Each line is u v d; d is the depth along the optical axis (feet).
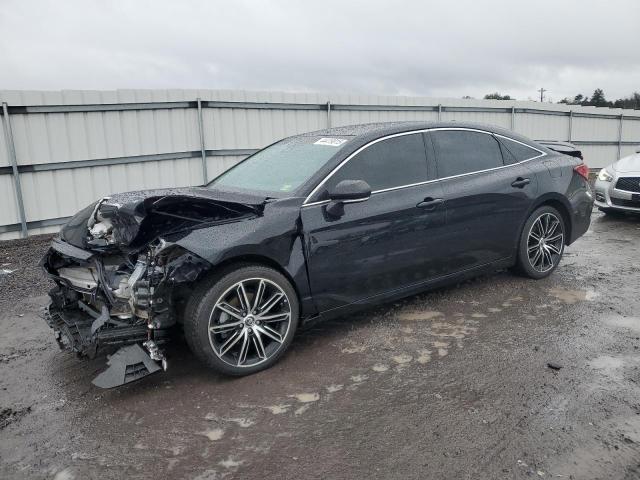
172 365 12.37
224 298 11.23
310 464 8.51
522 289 16.81
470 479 7.98
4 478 8.50
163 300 10.54
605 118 64.95
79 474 8.53
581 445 8.71
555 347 12.50
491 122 52.90
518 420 9.49
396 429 9.37
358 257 12.92
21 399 11.14
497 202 15.62
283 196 12.57
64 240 12.53
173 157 35.32
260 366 11.71
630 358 11.85
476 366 11.64
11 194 30.14
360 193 12.05
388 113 45.27
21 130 29.99
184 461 8.75
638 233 26.27
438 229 14.34
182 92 34.91
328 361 12.18
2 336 14.94
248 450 8.96
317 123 41.27
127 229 10.81
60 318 12.41
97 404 10.77
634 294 16.30
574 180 17.95
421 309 15.28
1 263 24.16
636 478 7.89
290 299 12.00
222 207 11.42
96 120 32.35
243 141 37.93
